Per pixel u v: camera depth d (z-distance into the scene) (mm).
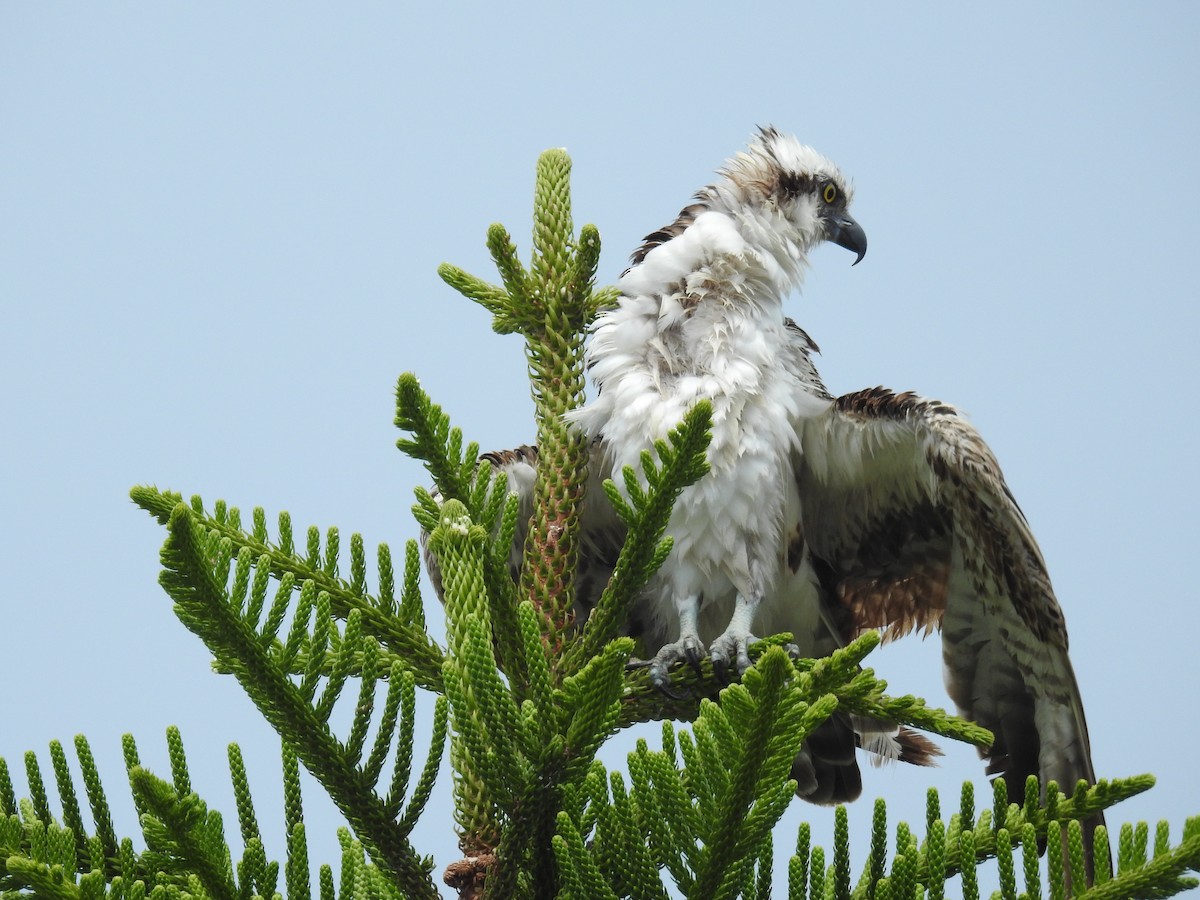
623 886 6906
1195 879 6668
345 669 6750
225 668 6891
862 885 7281
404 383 7691
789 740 6039
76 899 5773
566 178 10109
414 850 6996
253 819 6746
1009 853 6633
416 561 8016
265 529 8289
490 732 6406
